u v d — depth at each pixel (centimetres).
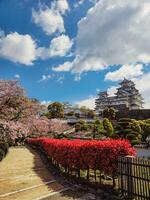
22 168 1956
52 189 1157
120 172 941
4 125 2339
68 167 1457
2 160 2519
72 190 1108
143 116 7262
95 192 1026
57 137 5578
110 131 4988
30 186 1252
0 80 2645
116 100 11538
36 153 3588
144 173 822
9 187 1234
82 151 1234
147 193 805
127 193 891
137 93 11444
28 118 2980
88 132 5762
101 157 1062
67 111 11944
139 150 3041
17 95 2658
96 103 12350
